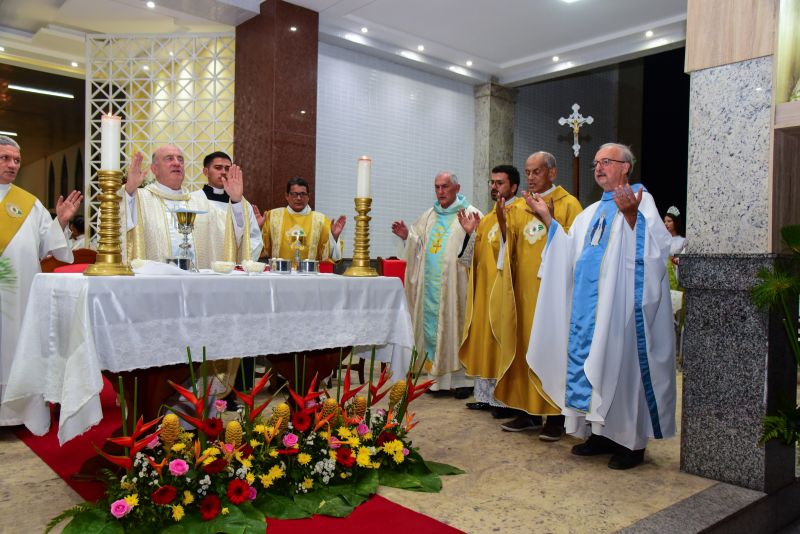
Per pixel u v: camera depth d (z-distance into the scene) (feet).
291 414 9.78
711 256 9.49
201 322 8.39
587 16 24.22
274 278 9.21
